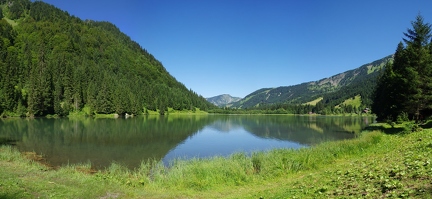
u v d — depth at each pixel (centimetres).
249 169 1942
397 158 1280
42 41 17850
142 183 1706
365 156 2020
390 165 1105
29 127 6812
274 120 13188
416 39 4762
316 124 9869
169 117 14338
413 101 4512
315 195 949
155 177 1898
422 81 4569
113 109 13300
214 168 1869
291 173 1822
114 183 1611
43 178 1598
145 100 16725
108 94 13362
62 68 13850
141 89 17550
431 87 4422
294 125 9356
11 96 10369
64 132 5878
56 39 19950
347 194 852
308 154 2161
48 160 3047
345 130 7231
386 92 5950
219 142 4906
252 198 1210
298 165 1922
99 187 1431
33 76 11506
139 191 1459
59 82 12144
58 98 11400
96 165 2844
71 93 12488
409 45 4844
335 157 2217
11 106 10269
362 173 1109
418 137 2127
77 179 1634
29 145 4109
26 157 3089
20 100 10631
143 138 5194
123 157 3334
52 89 11919
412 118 5338
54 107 11206
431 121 4269
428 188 701
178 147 4259
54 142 4469
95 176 1795
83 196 1236
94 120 10112
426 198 636
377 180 917
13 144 4178
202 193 1475
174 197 1370
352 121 11988
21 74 12525
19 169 1889
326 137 5616
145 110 16188
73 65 15800
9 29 18038
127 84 17375
